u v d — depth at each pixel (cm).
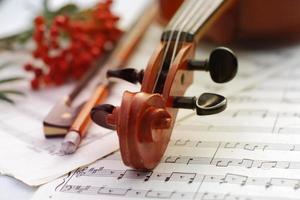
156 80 51
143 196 47
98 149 54
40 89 66
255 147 52
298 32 73
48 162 52
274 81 64
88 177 50
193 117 57
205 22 58
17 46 75
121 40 72
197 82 64
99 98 59
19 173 51
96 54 68
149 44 76
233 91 62
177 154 52
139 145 46
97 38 69
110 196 48
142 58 71
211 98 49
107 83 62
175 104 50
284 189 47
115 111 48
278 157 51
